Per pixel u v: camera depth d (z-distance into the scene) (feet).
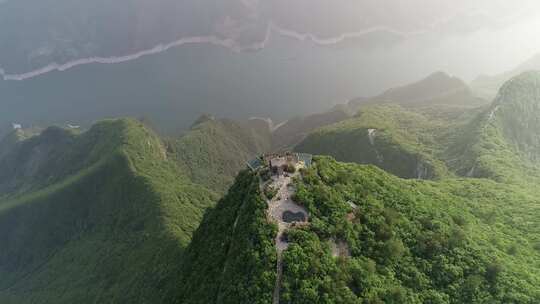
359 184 291.38
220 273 249.96
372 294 219.20
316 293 209.87
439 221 284.20
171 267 385.91
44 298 482.69
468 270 256.93
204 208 552.00
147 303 352.28
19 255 618.44
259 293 214.07
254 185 274.57
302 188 267.80
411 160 543.80
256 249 232.53
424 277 246.27
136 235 500.74
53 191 628.69
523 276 260.62
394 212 273.13
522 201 359.05
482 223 322.96
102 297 416.46
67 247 580.71
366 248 246.06
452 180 412.77
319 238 239.71
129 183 579.48
